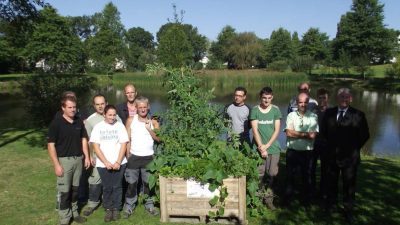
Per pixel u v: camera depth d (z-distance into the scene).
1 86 35.47
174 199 5.41
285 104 28.16
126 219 5.66
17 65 53.12
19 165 8.52
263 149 5.91
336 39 68.12
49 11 47.97
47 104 14.38
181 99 5.89
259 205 5.72
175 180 5.35
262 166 6.01
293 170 6.16
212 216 5.33
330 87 44.53
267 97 5.92
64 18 50.62
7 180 7.45
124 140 5.59
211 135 5.66
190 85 5.94
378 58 67.75
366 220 5.59
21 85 15.14
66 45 50.44
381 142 15.82
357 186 7.06
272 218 5.67
